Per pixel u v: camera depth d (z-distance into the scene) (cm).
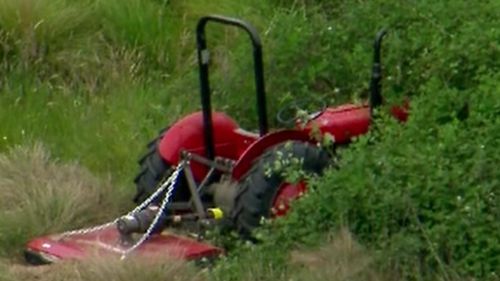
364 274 3191
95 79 4906
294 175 3419
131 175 4253
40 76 4894
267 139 3597
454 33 3922
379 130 3509
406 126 3506
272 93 4416
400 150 3338
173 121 4409
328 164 3541
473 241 3123
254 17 5022
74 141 4506
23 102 4722
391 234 3247
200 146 3772
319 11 4912
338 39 4444
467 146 3275
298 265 3278
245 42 4697
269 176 3503
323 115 3741
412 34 4031
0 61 4900
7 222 3766
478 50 3719
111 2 5128
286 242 3331
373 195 3256
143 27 5081
